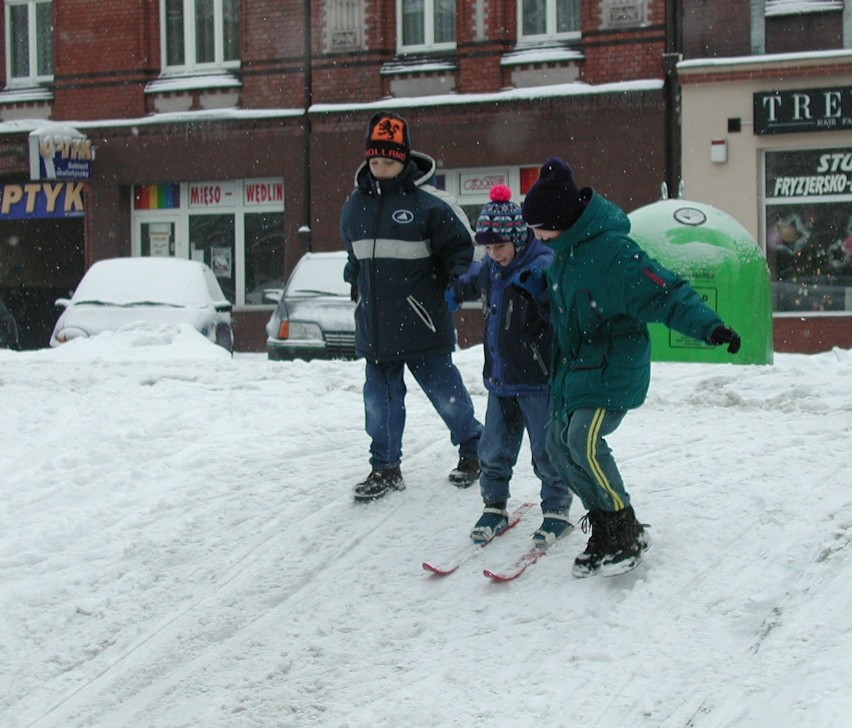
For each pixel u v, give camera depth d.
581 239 6.19
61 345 18.80
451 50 29.75
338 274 21.08
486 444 7.39
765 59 25.95
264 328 31.44
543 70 28.58
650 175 27.45
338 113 30.11
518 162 28.61
